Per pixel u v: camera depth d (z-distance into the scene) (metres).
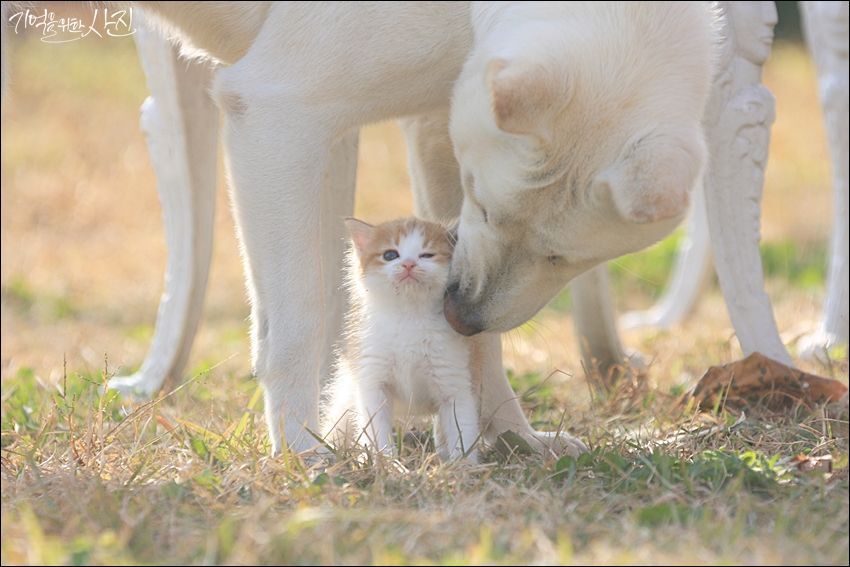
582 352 9.71
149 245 17.94
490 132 5.95
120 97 25.62
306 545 5.16
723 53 8.51
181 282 9.84
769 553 5.10
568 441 7.33
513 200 6.02
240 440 7.09
